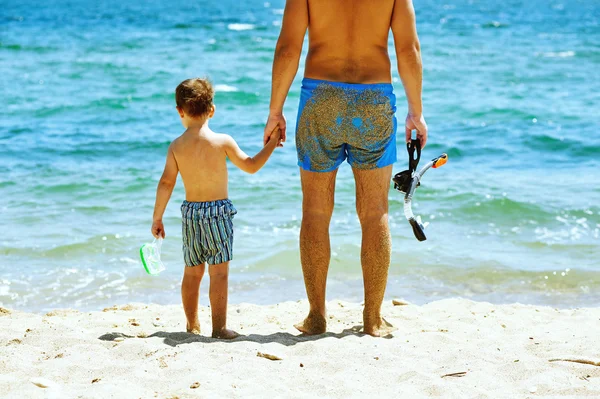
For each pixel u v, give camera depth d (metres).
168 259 6.74
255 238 7.31
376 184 4.04
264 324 4.62
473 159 10.73
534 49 24.11
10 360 3.50
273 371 3.38
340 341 3.87
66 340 3.89
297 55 4.00
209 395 3.03
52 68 19.33
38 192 8.78
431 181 9.32
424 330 4.30
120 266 6.57
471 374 3.35
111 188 9.00
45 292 5.96
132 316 4.85
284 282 6.29
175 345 3.79
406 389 3.13
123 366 3.41
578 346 3.82
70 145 11.26
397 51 4.01
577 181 9.34
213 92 4.31
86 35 27.72
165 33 28.75
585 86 17.09
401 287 6.14
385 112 3.96
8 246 6.95
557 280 6.29
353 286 6.20
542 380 3.24
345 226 7.61
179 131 12.39
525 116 13.59
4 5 45.78
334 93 3.93
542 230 7.58
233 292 6.04
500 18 37.81
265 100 15.22
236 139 11.80
